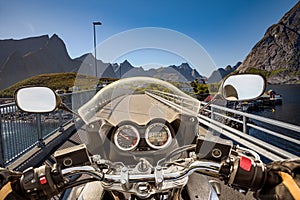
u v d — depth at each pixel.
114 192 1.48
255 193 1.25
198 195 1.80
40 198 1.25
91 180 1.37
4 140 4.83
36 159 5.59
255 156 1.43
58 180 1.26
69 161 1.33
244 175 1.21
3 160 4.56
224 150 1.34
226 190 3.79
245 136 5.29
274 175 1.20
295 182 1.10
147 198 1.32
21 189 1.21
